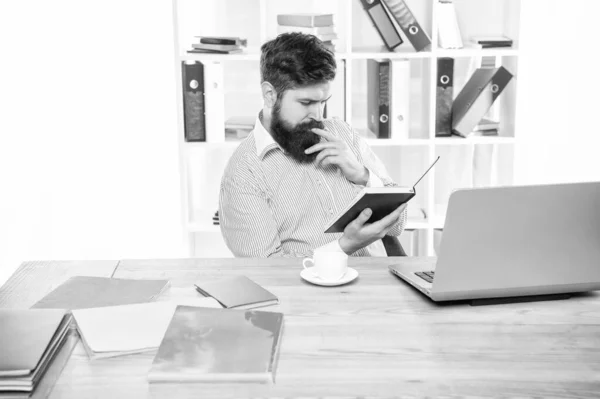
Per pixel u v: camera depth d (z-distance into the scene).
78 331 1.51
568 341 1.47
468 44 3.43
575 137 3.75
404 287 1.77
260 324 1.50
